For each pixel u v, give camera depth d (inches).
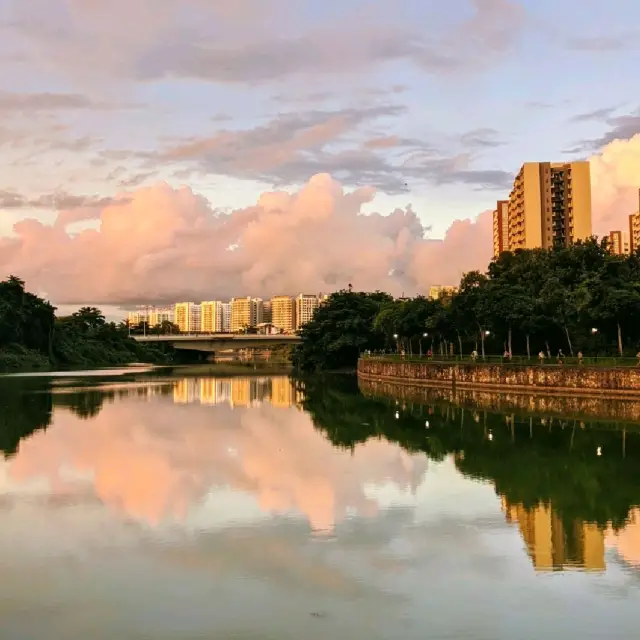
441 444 1736.0
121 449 1633.9
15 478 1291.8
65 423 2150.6
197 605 708.7
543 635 649.0
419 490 1211.2
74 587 755.4
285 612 692.1
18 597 730.2
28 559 843.4
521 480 1304.1
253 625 665.6
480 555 863.1
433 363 3811.5
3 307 6476.4
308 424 2156.7
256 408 2684.5
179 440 1791.3
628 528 983.0
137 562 829.8
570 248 4311.0
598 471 1393.9
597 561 844.6
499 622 674.8
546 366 3073.3
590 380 2898.6
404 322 4493.1
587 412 2447.1
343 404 2861.7
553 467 1434.5
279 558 843.4
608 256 4106.8
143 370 6520.7
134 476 1312.7
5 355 6230.3
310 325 6171.3
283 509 1071.0
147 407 2696.9
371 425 2133.4
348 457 1537.9
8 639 637.3
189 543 901.2
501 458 1539.1
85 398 3112.7
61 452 1585.9
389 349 5816.9
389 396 3272.6
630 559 852.6
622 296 3115.2
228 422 2202.3
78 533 944.9
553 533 955.3
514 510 1078.4
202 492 1179.9
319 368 6102.4
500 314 3531.0
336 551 871.7
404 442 1771.7
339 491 1195.3
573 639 641.0
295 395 3368.6
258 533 944.3
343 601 720.3
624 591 752.3
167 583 765.9
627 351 3558.1
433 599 727.1
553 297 3555.6
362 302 6038.4
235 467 1409.9
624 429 2012.8
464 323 3890.3
